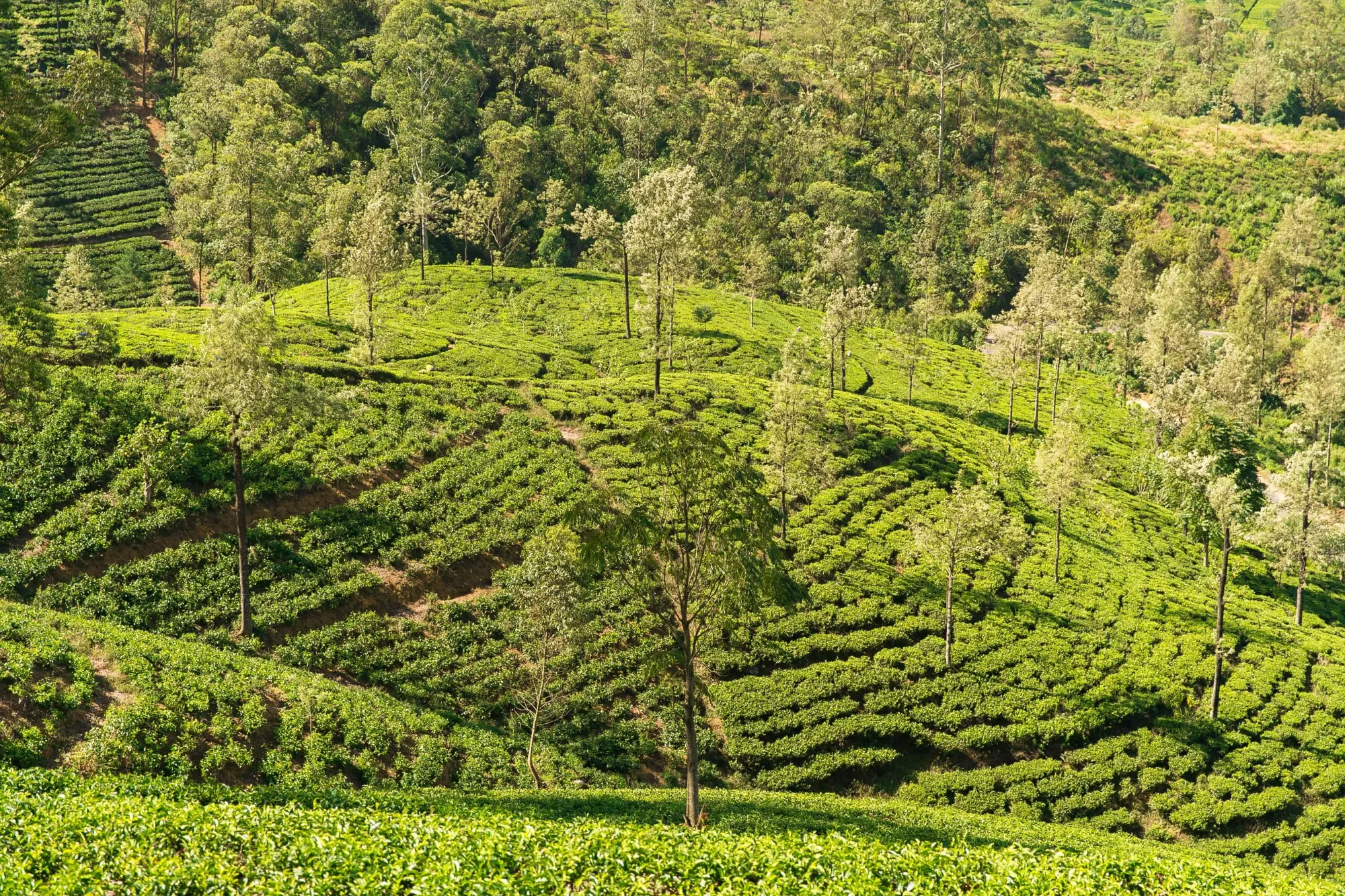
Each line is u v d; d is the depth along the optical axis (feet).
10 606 145.59
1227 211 579.07
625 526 110.73
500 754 152.97
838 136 620.90
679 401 274.77
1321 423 382.01
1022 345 342.85
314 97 547.08
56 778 97.71
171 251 439.63
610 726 167.12
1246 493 189.88
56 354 213.87
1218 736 180.75
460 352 314.14
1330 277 504.02
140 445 185.88
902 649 189.98
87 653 138.21
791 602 118.73
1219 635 188.96
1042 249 531.50
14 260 149.07
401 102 543.39
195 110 477.77
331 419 207.72
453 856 73.56
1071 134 649.20
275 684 149.38
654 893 74.54
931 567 219.00
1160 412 346.33
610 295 407.64
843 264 409.49
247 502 191.93
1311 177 592.19
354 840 75.20
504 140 522.47
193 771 126.00
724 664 181.27
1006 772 166.40
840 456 267.80
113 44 542.16
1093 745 174.91
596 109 602.44
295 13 613.93
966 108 653.30
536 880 71.15
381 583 183.73
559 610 151.53
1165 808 163.22
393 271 378.94
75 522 172.65
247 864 72.18
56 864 69.21
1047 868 81.82
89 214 443.32
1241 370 359.46
